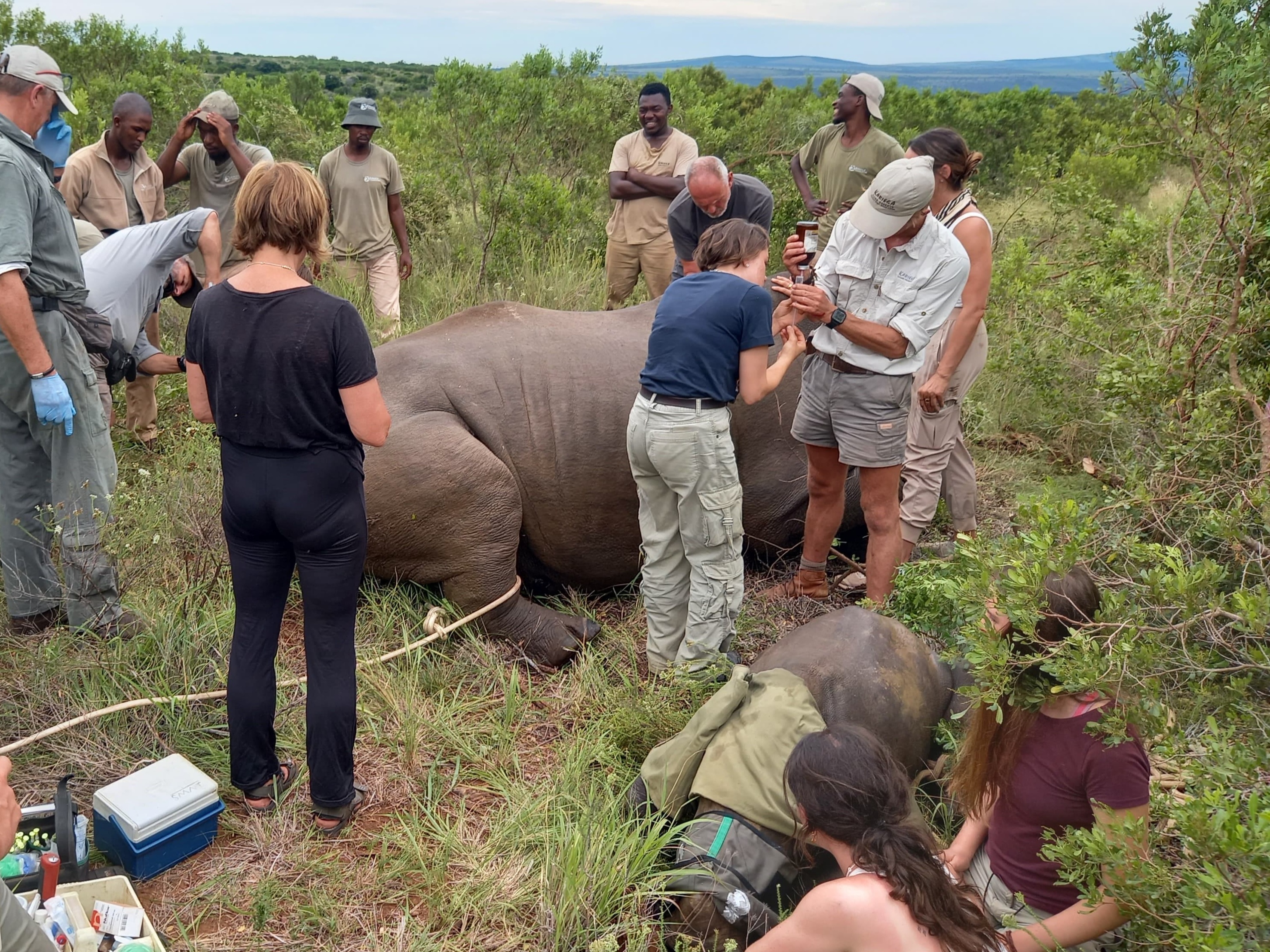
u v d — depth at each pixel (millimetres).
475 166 10977
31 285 4027
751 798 3135
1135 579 3506
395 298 8484
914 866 2402
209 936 3053
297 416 3094
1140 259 6008
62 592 4402
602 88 12609
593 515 5012
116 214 6555
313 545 3215
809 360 4781
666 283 8320
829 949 2426
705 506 4148
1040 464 6594
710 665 4281
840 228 4559
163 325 8039
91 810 3484
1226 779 2553
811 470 4914
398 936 3049
